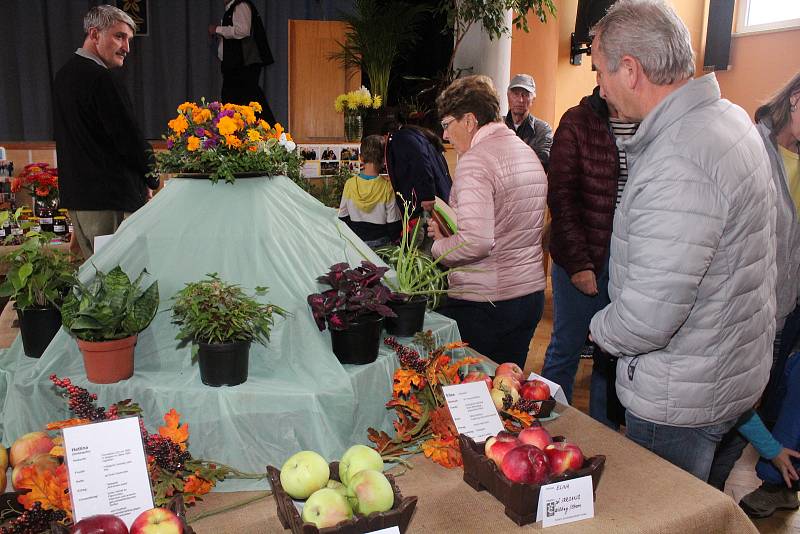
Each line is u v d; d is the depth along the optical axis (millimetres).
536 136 4234
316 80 4020
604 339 1337
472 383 1351
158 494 1061
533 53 5430
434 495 1176
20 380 1302
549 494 1070
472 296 1992
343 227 1751
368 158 3559
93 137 2949
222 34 4488
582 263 2402
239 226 1464
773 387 2230
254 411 1234
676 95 1225
